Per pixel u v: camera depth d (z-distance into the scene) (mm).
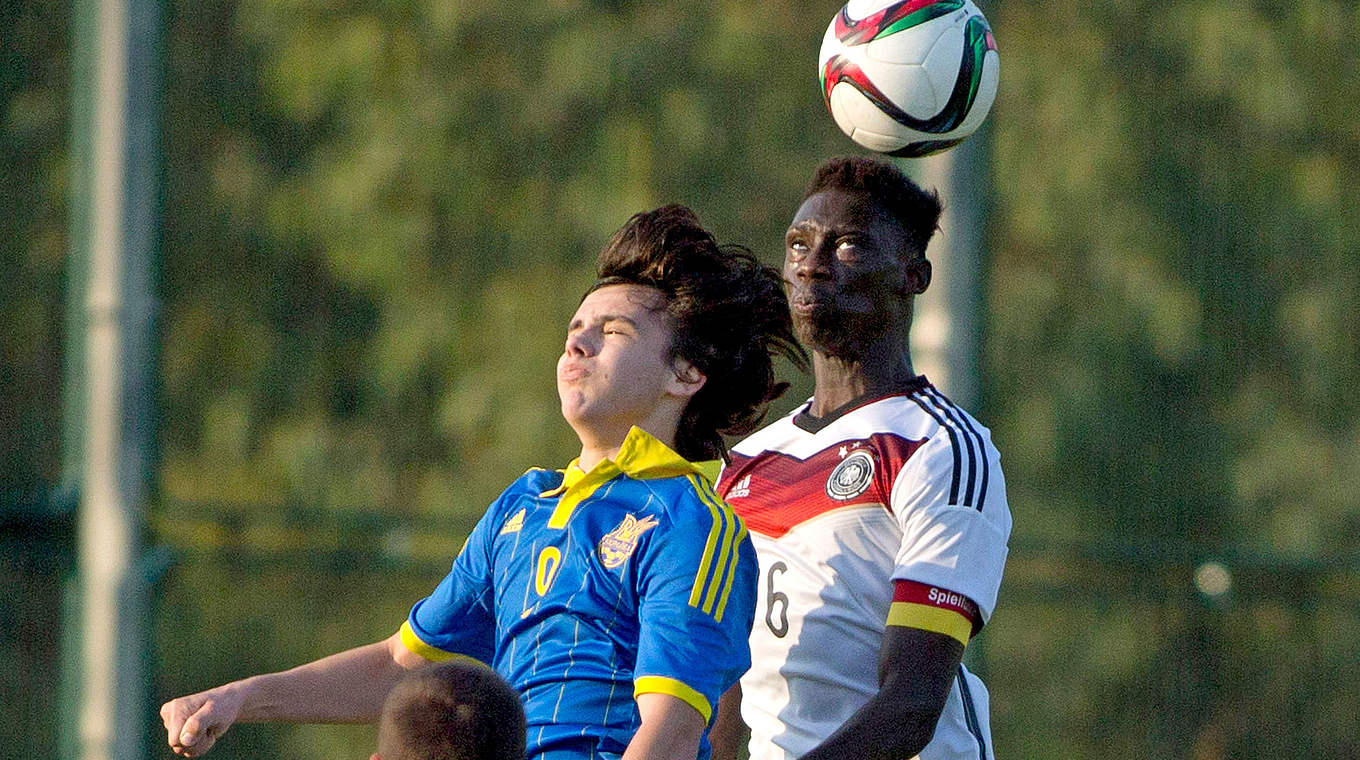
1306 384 29625
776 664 11211
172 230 30344
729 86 34781
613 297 9930
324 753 28531
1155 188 32625
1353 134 32031
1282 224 30406
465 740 8219
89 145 22781
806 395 29594
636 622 9398
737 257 10461
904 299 11492
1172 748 25922
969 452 10797
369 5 34688
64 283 28391
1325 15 32656
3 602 23078
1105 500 27953
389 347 32656
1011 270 34438
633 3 35438
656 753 8820
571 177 34344
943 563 10469
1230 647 25703
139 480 22219
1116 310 32719
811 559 11109
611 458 9836
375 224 33312
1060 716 26578
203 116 31297
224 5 31812
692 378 9922
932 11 12562
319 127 33781
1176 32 33469
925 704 10219
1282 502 28984
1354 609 25234
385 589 25156
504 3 34938
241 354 30641
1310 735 25547
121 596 22016
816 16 35188
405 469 32344
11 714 24078
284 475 30641
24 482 27156
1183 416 28578
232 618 24531
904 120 12500
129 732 21953
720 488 11742
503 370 33188
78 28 23328
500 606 9781
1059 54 35125
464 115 34375
